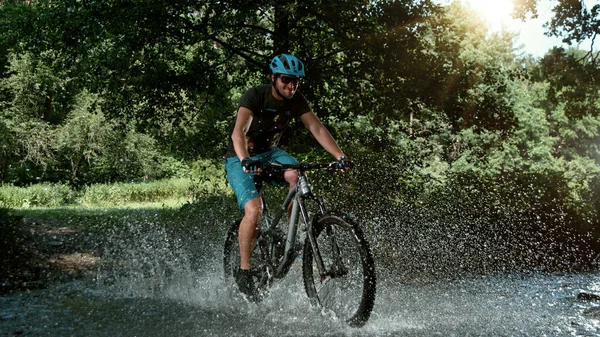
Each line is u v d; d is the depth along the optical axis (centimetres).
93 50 1470
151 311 437
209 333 373
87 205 2578
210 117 1598
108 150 3173
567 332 385
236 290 491
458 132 1608
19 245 760
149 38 1370
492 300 511
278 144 461
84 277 596
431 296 529
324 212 412
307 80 1423
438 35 1540
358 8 1405
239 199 448
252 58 1555
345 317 400
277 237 448
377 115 1524
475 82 1580
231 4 1362
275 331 380
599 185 1273
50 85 2370
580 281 646
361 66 1462
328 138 445
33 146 3153
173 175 3422
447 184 1092
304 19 1495
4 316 411
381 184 1051
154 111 1563
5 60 3203
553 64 2184
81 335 365
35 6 1464
